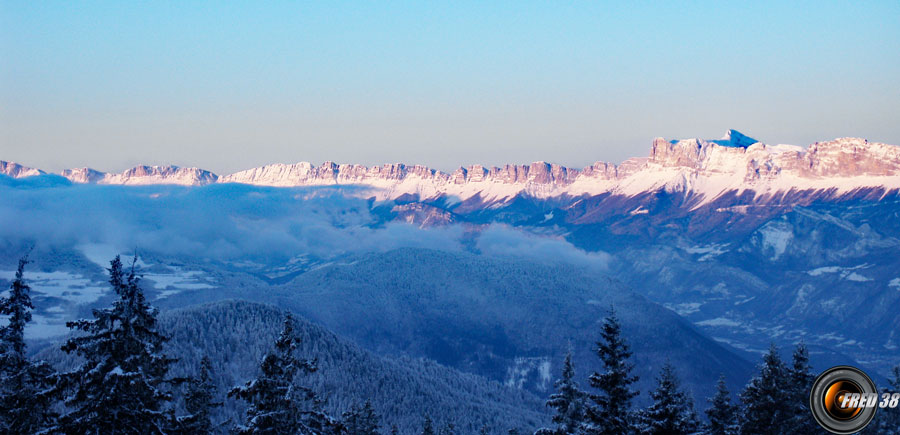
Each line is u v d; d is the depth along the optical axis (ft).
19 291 143.23
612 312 177.68
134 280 133.90
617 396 172.45
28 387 138.72
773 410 204.33
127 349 131.75
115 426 130.52
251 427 142.20
